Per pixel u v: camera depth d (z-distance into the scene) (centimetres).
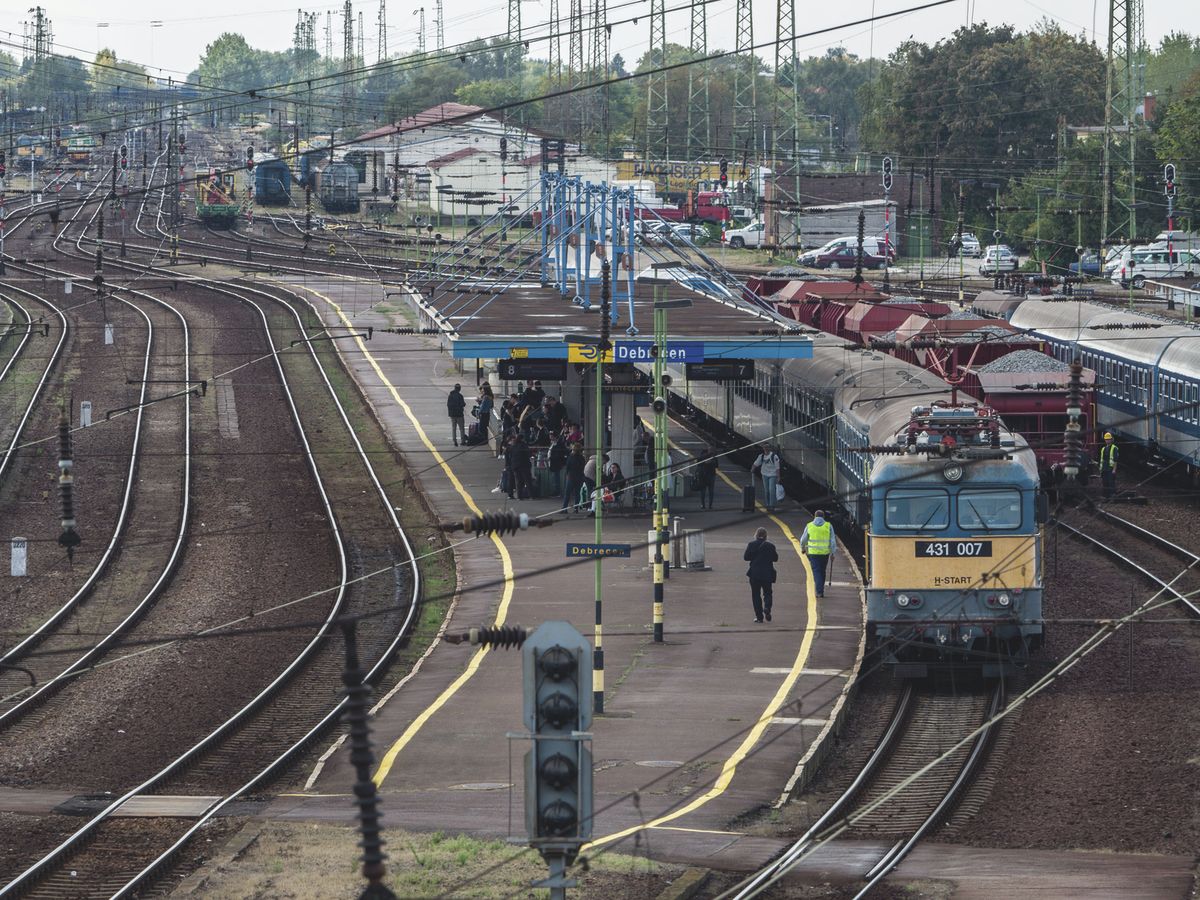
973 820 6019
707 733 6994
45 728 7662
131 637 9494
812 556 9469
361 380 18950
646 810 6019
